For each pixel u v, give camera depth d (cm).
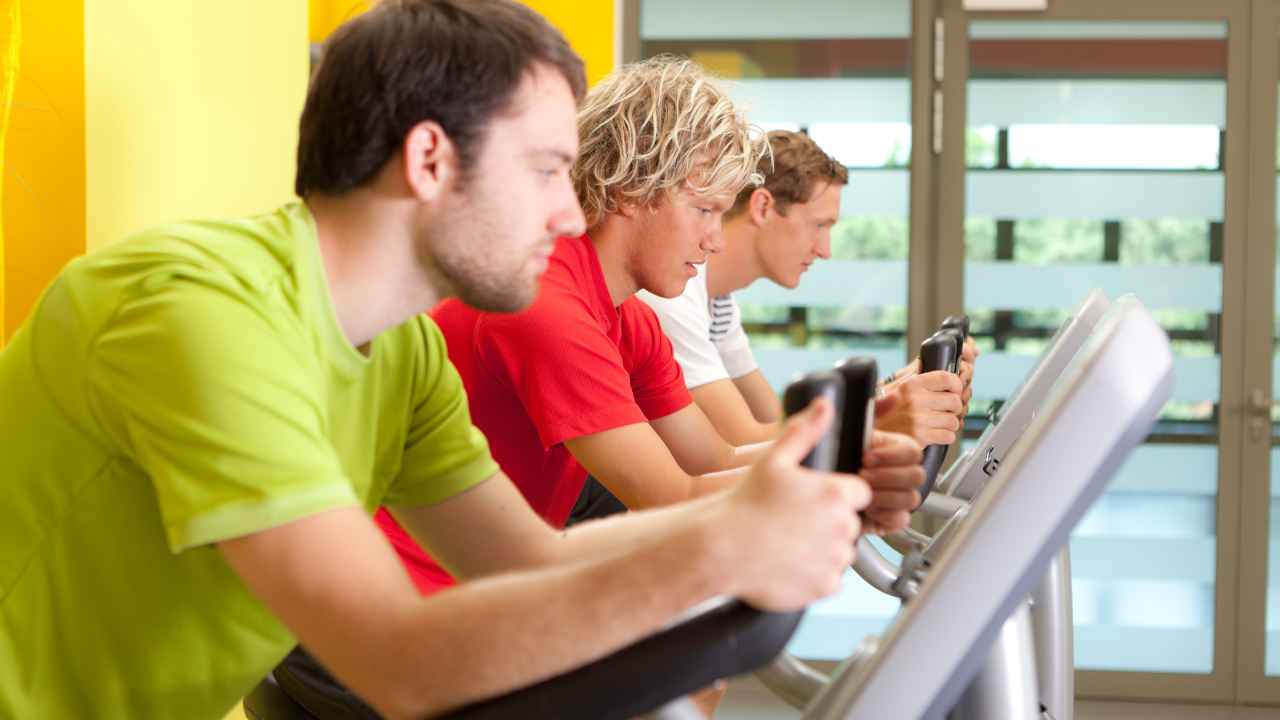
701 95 169
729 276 247
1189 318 464
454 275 103
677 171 167
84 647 102
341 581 84
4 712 101
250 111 351
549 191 103
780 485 75
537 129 100
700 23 474
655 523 120
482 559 125
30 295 270
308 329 99
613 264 173
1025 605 118
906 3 467
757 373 287
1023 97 464
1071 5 462
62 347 96
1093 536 471
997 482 85
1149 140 463
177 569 102
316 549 85
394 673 80
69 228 271
